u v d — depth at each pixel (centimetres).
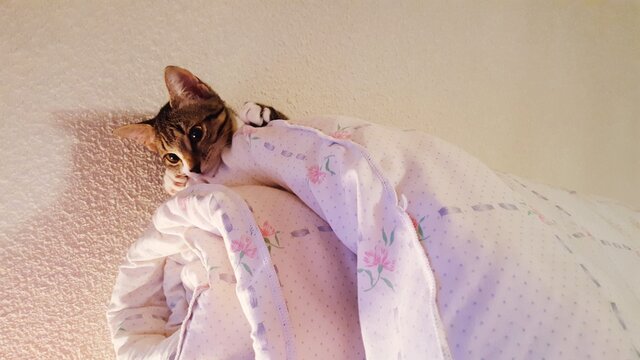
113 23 93
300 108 112
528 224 52
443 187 55
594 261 54
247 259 58
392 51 126
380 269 54
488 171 59
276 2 109
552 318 44
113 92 94
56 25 88
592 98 168
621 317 45
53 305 92
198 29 100
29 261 90
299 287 59
